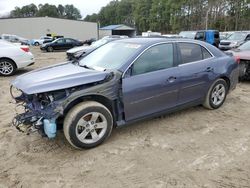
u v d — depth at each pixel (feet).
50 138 12.91
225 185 10.03
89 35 192.13
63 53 77.77
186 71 15.07
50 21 177.99
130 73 13.09
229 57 18.03
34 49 102.37
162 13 282.36
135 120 13.71
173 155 12.08
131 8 386.32
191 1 238.48
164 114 15.35
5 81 28.76
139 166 11.26
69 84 11.76
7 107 19.15
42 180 10.44
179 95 15.10
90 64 14.79
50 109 11.62
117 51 14.66
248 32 60.23
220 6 215.10
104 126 12.77
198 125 15.29
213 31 62.03
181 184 10.09
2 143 13.38
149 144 13.08
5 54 31.35
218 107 17.94
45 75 13.01
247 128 14.99
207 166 11.22
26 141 13.52
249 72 24.86
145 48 13.76
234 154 12.16
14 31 176.35
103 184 10.17
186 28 245.45
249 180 10.32
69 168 11.19
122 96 12.84
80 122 11.99
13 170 11.12
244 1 210.38
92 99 12.62
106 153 12.28
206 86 16.49
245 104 19.22
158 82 13.83
